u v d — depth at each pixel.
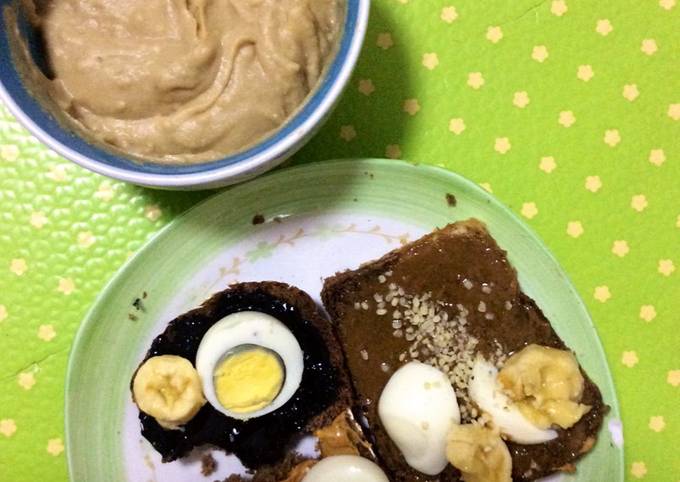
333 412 0.24
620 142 0.25
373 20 0.25
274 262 0.24
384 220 0.24
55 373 0.24
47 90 0.20
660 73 0.25
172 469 0.24
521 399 0.24
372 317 0.24
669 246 0.25
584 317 0.24
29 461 0.24
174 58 0.20
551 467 0.24
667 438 0.25
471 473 0.23
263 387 0.23
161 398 0.23
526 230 0.24
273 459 0.24
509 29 0.25
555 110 0.25
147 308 0.24
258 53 0.20
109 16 0.20
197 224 0.24
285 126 0.19
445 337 0.24
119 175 0.18
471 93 0.25
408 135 0.25
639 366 0.25
